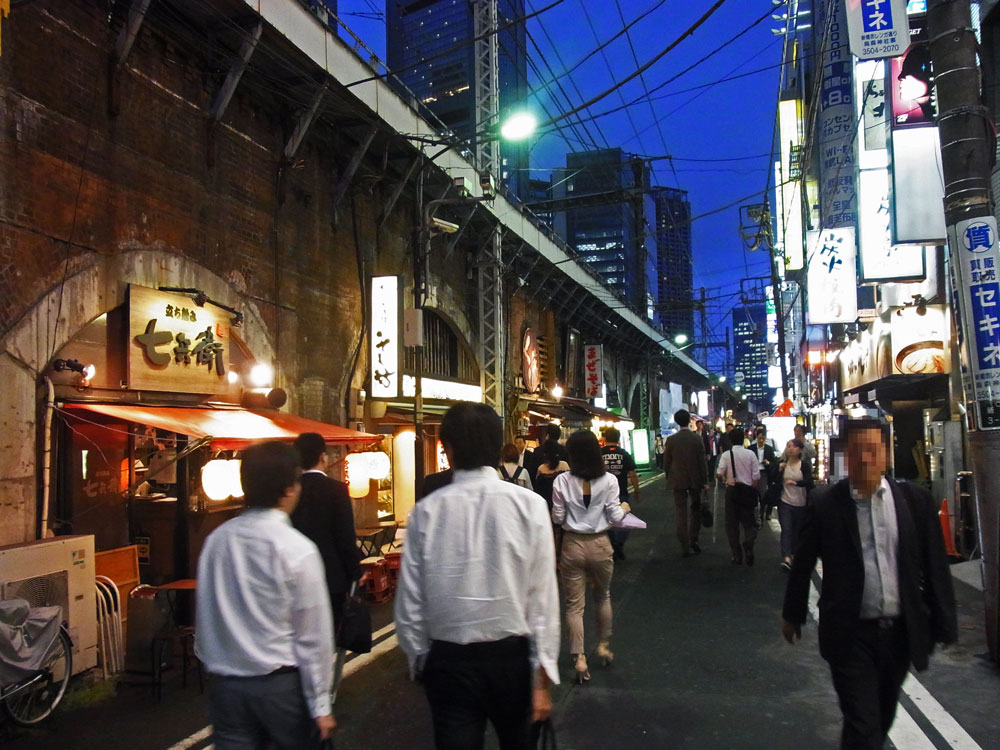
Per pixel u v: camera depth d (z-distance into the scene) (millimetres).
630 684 5383
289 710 2561
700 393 56594
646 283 44219
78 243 7379
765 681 5414
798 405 41594
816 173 22609
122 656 6289
